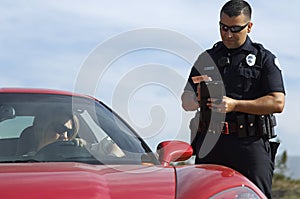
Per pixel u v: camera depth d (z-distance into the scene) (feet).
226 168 14.49
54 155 15.12
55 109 16.29
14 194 12.12
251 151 18.47
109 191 12.53
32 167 13.83
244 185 13.32
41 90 17.28
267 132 18.56
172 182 13.23
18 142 15.42
